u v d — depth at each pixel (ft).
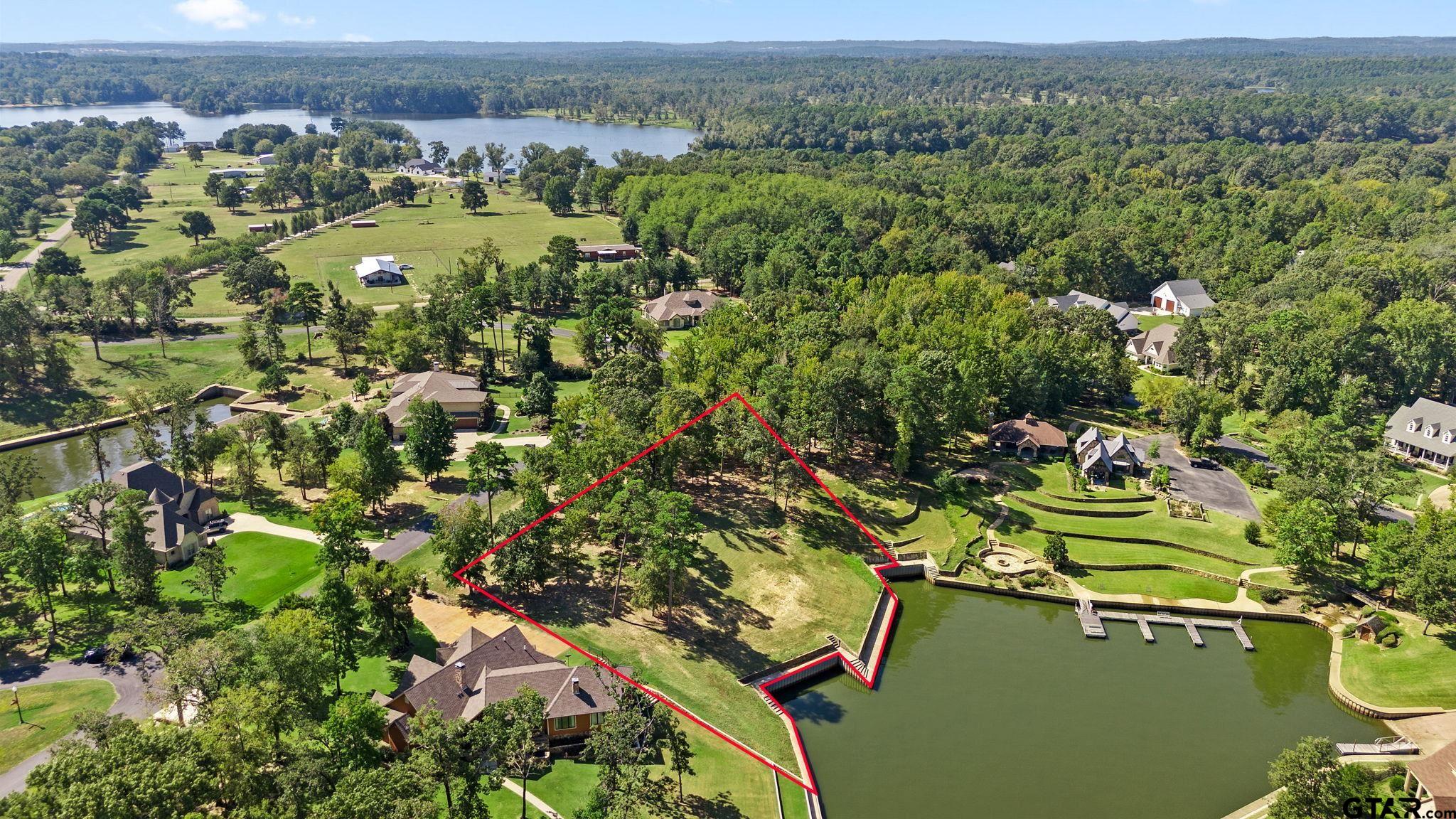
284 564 350.64
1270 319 573.74
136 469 382.22
